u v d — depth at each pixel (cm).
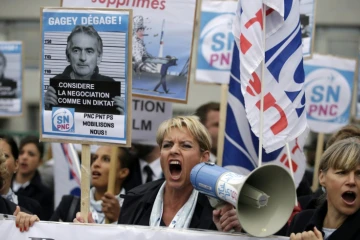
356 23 1359
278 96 447
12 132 1334
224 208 405
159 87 575
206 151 436
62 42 433
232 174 378
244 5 444
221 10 732
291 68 449
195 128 430
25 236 418
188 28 572
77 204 585
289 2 450
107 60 428
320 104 784
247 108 440
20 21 1483
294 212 513
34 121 1477
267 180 378
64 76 434
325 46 1360
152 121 675
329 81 784
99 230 409
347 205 398
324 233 409
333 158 398
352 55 1355
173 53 573
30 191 744
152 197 446
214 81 732
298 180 533
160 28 575
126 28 425
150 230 403
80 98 432
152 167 685
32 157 752
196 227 425
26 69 1484
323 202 422
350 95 786
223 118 639
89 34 430
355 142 404
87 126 430
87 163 432
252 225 369
